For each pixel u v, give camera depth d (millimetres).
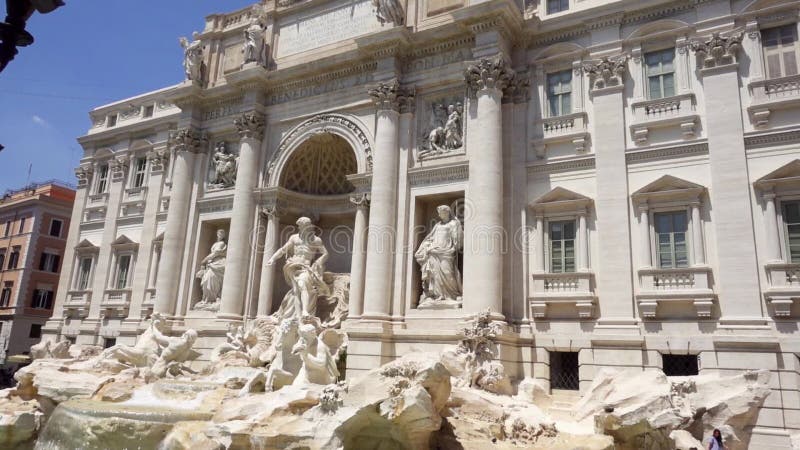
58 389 21844
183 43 34156
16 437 21094
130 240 35781
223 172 31922
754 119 19781
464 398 17375
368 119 27438
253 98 30672
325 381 19297
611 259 21047
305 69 29219
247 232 29391
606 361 20312
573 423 17688
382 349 23016
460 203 24734
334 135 28734
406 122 25984
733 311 18719
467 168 23984
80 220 39344
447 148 24953
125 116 40000
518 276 22562
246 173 29938
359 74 28281
